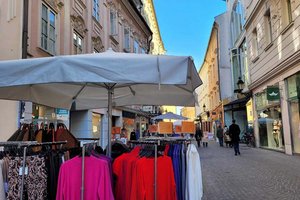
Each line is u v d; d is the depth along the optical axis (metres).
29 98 5.67
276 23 16.25
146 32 34.09
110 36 21.12
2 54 9.79
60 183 3.93
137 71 3.72
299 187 7.86
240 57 26.36
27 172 3.90
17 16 9.95
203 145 25.98
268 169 10.91
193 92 5.43
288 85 15.23
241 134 27.94
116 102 7.19
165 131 5.94
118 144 5.53
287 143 15.52
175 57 3.82
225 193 7.55
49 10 12.18
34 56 10.84
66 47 13.53
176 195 4.49
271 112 18.19
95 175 3.94
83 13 16.02
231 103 29.34
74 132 16.27
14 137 5.11
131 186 4.31
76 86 6.13
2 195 3.84
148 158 4.34
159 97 6.70
